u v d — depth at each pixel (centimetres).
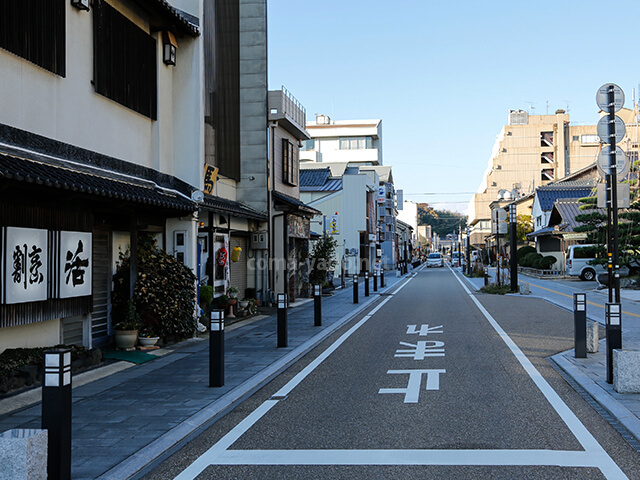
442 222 16150
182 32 1398
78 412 691
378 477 464
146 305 1179
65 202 930
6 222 796
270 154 2159
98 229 1132
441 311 1877
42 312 873
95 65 1082
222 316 834
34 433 416
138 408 707
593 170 5781
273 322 1653
